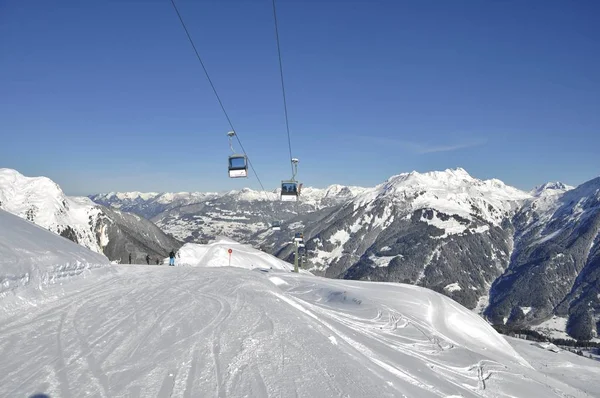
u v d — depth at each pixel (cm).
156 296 1303
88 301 1174
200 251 4731
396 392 737
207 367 714
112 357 737
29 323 923
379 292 2612
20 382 616
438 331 1953
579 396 1689
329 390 677
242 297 1376
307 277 3262
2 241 1190
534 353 3244
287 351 839
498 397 1065
